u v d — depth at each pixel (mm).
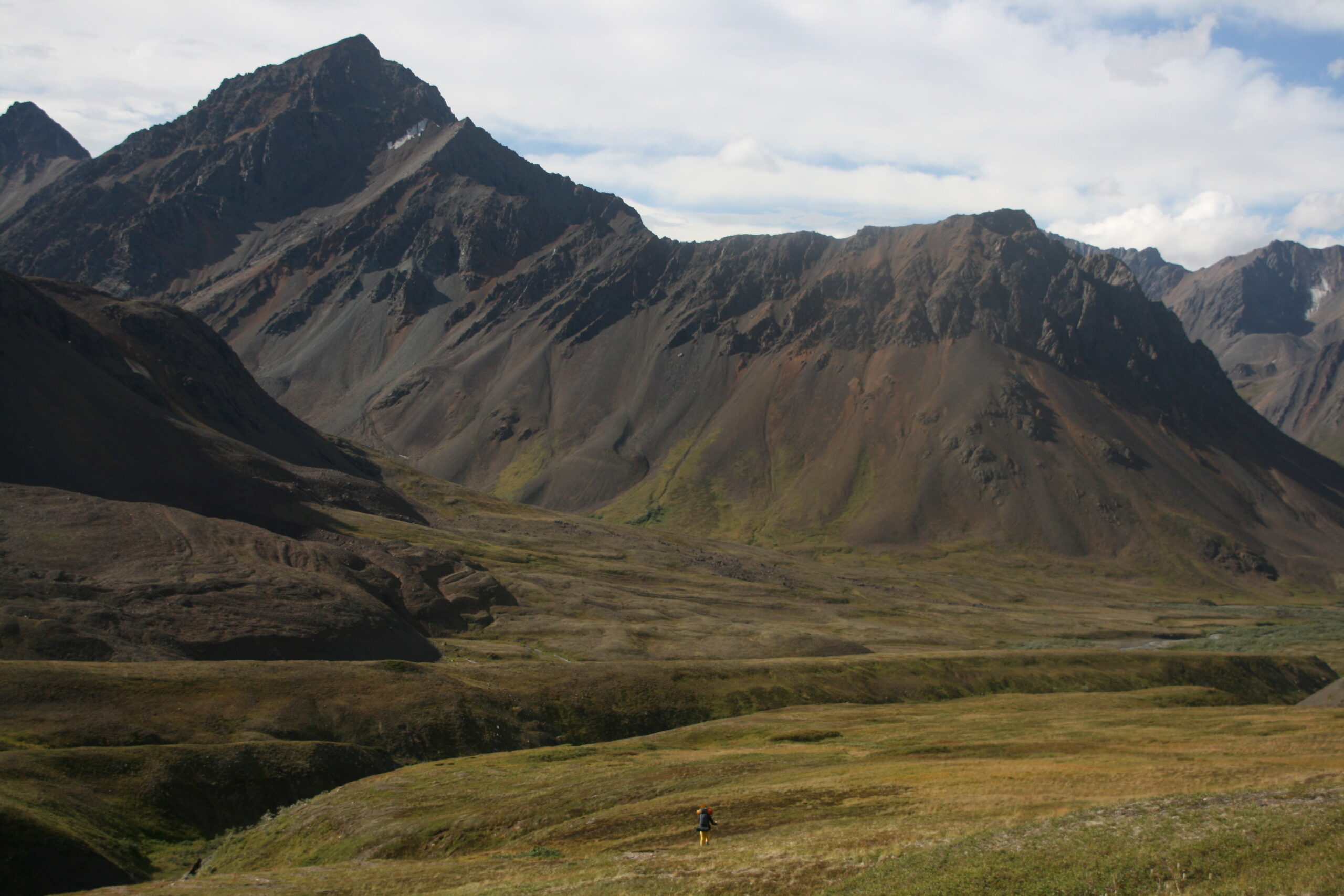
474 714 108688
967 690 150750
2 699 86938
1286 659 184250
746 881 37625
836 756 74625
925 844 39344
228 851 71625
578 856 50969
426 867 51344
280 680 106188
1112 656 174875
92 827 67562
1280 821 34250
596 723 117312
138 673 99500
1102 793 49094
